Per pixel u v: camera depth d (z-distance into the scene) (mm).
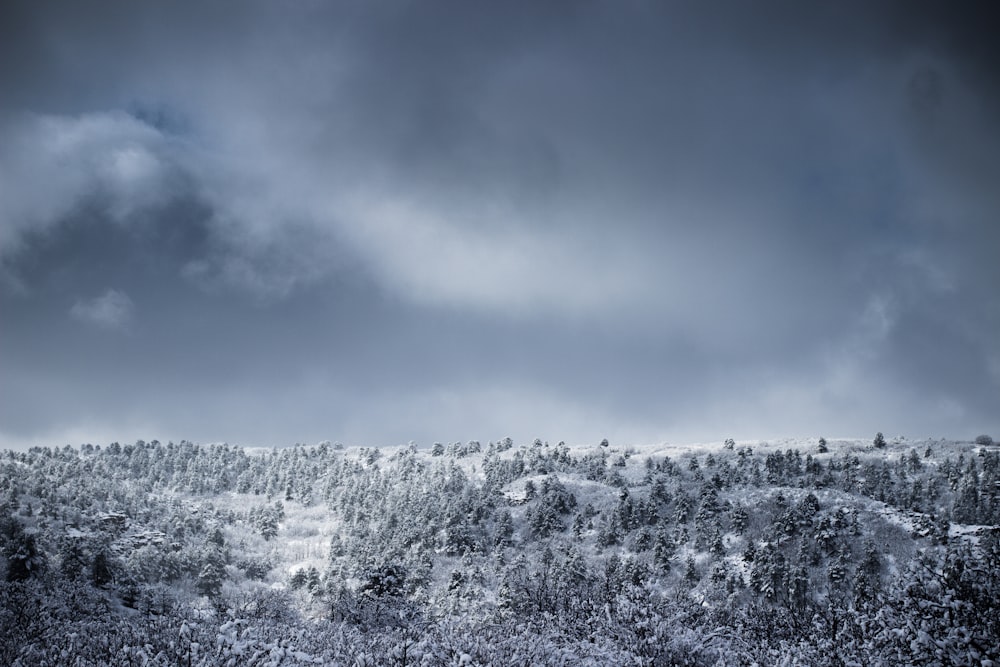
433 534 107875
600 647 21891
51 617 34000
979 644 15898
